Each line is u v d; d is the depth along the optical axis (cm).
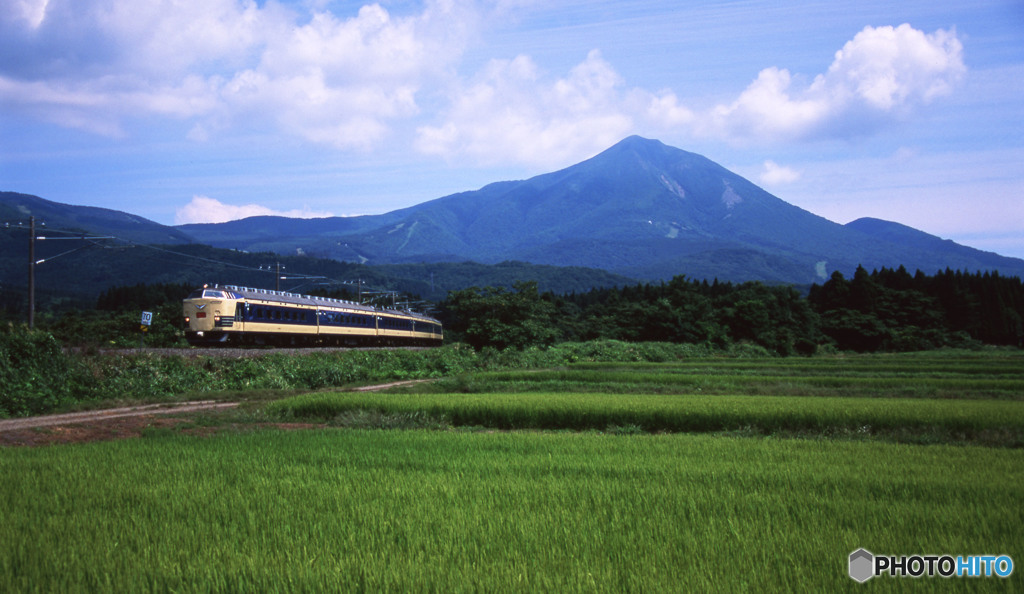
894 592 585
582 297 14262
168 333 4684
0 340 2241
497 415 2095
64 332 4456
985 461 1254
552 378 3831
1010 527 779
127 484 1002
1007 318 9400
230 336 3962
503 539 732
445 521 802
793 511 863
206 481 1021
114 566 638
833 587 595
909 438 1731
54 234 18538
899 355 7419
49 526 776
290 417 2158
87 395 2444
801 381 3472
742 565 652
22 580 603
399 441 1487
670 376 3606
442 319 12575
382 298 13225
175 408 2366
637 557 676
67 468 1121
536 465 1187
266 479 1042
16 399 2069
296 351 3959
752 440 1549
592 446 1429
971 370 4366
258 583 600
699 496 941
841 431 1822
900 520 814
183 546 709
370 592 578
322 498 923
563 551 695
